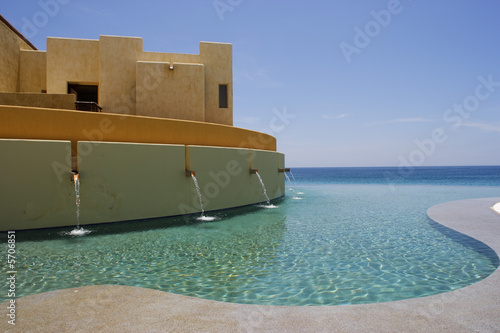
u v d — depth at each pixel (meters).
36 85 16.61
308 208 13.03
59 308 3.51
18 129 8.07
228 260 5.91
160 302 3.68
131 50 15.74
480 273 5.06
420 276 4.95
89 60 16.05
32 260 5.86
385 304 3.52
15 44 15.99
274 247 6.82
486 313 3.27
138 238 7.59
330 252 6.41
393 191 23.08
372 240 7.39
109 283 4.75
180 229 8.62
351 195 19.67
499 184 37.06
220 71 17.09
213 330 2.96
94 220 8.70
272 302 4.02
